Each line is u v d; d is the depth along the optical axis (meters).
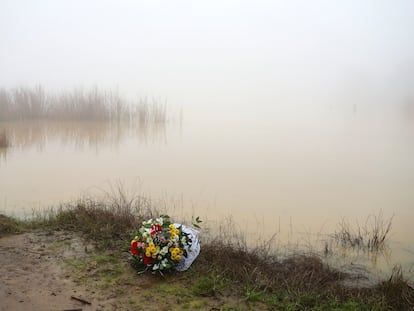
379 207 8.09
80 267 4.60
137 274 4.46
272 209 7.74
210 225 6.64
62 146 16.02
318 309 3.88
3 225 5.76
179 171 11.26
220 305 3.88
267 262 4.98
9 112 21.84
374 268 5.13
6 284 4.06
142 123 24.11
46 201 7.87
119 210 6.32
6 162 12.31
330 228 6.73
